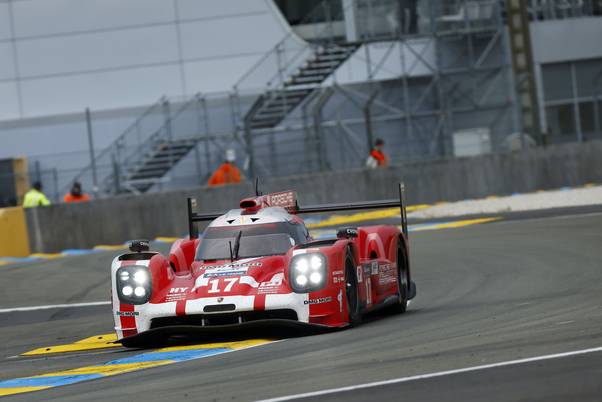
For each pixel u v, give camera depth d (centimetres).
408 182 9775
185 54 12900
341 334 3136
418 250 6169
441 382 2216
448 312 3581
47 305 5175
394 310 3828
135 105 12912
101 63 12988
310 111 12056
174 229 9038
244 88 12381
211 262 3356
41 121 12900
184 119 12306
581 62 13488
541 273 4631
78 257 7475
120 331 3212
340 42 12169
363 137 12400
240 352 2939
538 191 10112
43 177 12800
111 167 12638
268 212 3531
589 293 3706
